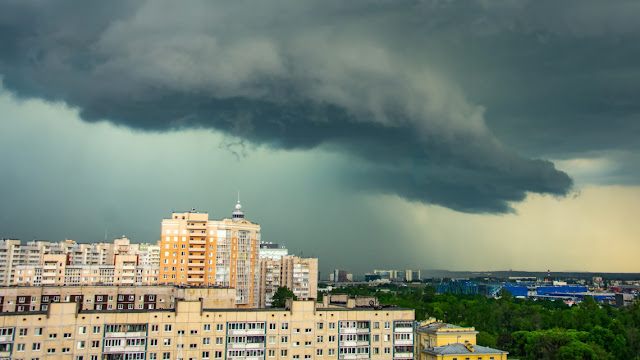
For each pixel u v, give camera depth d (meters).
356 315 185.50
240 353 175.88
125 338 169.25
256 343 177.38
